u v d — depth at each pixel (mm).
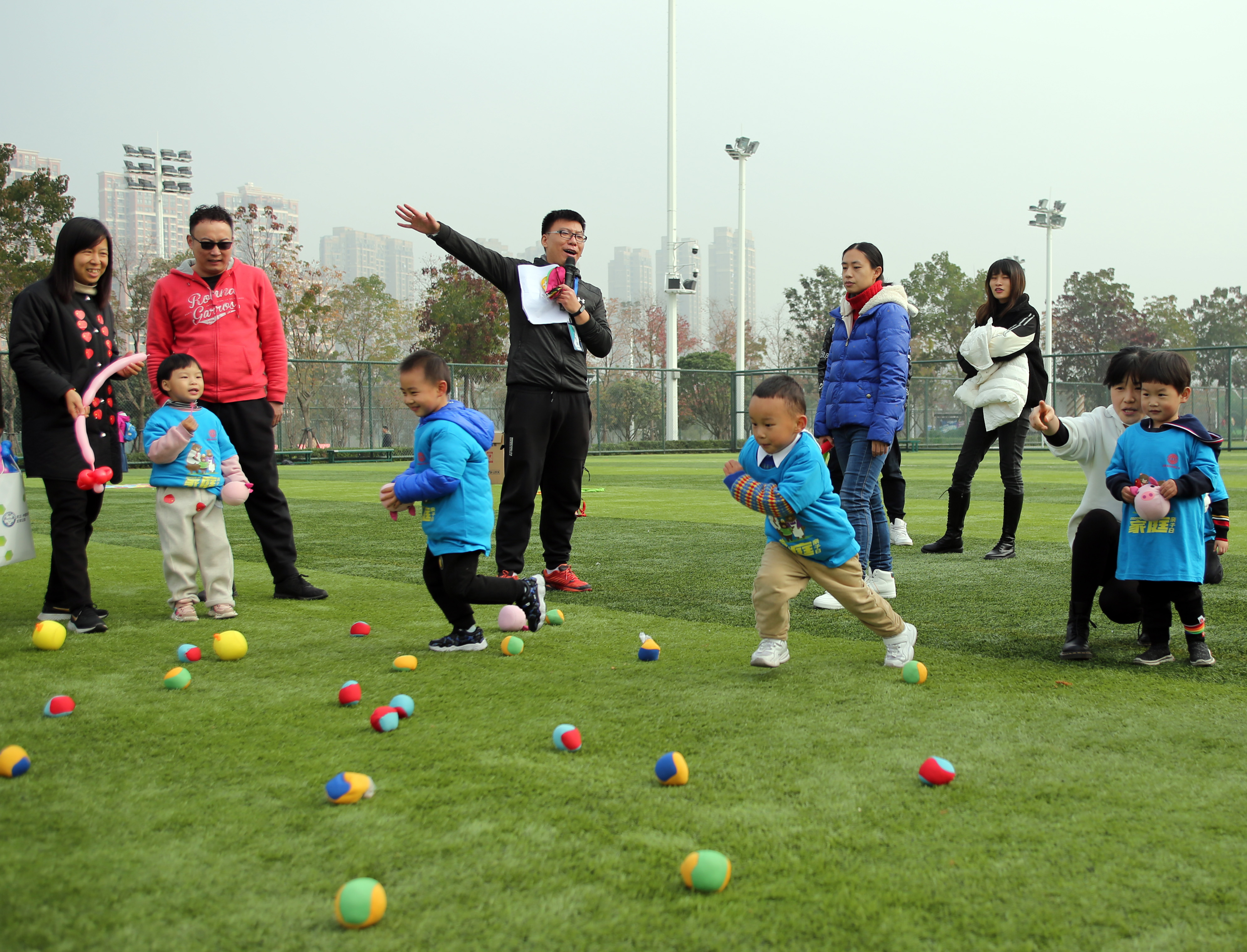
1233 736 2639
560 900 1738
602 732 2709
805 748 2555
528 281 5094
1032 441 27047
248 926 1655
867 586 3420
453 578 3711
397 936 1620
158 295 4762
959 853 1922
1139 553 3383
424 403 3721
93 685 3262
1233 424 26328
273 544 4996
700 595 5039
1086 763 2430
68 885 1799
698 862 1777
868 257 4824
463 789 2270
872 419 4742
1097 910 1702
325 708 2973
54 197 27312
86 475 4082
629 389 30281
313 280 38281
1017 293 6059
